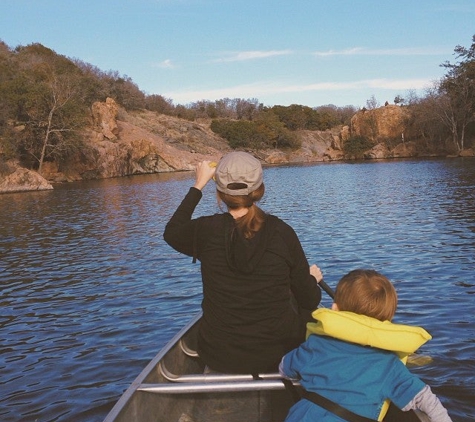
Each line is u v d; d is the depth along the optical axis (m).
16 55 73.19
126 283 9.39
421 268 9.24
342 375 2.21
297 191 28.95
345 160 82.75
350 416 2.16
